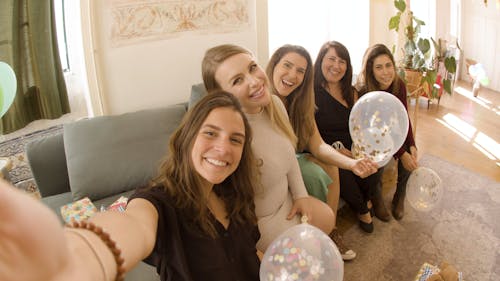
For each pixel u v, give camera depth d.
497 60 4.26
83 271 0.43
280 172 1.47
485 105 4.02
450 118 3.76
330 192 2.04
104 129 1.94
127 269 0.63
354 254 2.01
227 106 1.04
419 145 3.25
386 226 2.27
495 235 2.13
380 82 2.37
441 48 3.79
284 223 1.52
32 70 1.97
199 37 2.48
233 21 2.61
